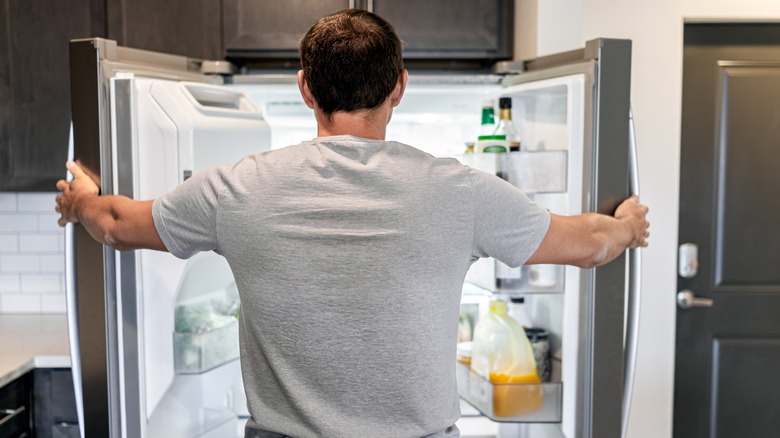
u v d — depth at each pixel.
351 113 1.16
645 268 2.38
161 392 1.58
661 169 2.36
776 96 2.47
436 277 1.09
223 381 1.83
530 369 1.75
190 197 1.17
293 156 1.13
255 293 1.10
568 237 1.26
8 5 2.13
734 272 2.51
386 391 1.08
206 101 1.76
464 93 2.00
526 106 1.90
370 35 1.15
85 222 1.38
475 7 2.11
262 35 2.10
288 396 1.10
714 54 2.46
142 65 1.56
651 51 2.32
